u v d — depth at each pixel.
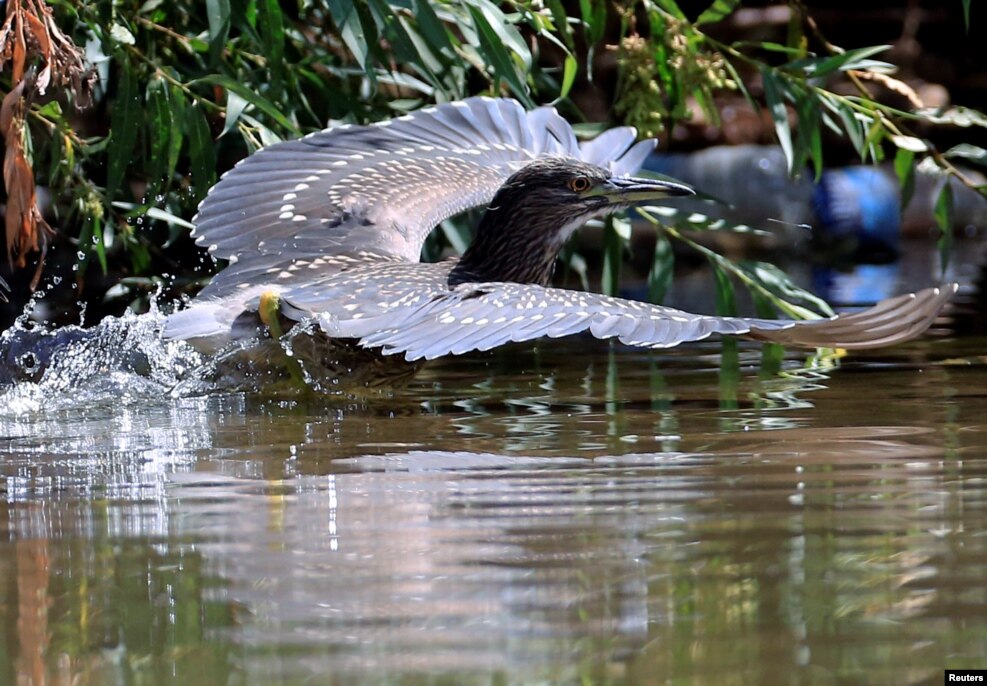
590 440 7.77
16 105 9.63
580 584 4.94
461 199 10.55
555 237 10.22
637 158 11.43
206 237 9.98
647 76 12.75
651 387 9.93
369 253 9.78
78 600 4.85
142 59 11.80
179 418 8.61
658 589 4.88
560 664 4.21
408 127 10.92
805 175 23.08
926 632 4.42
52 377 9.25
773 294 13.48
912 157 12.98
